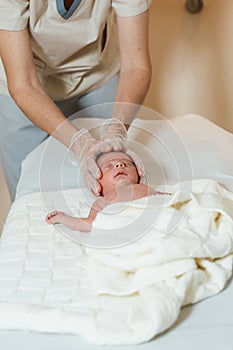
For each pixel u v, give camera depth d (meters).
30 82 1.51
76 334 0.95
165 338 0.93
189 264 1.04
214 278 1.06
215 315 0.99
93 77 1.81
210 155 1.58
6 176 2.00
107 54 1.82
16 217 1.36
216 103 2.58
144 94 1.57
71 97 1.84
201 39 2.48
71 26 1.59
